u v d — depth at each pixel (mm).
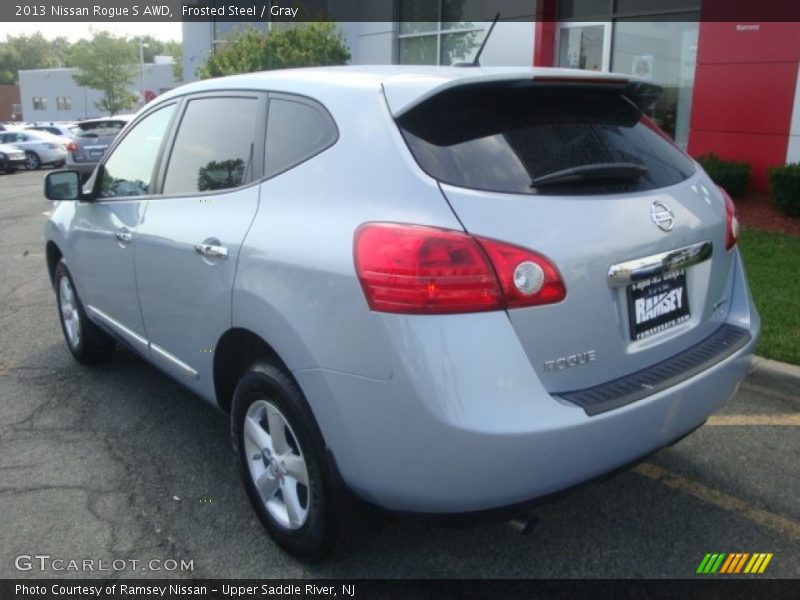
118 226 4062
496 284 2354
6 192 18531
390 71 2994
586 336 2531
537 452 2359
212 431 4242
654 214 2760
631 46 10977
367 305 2418
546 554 3068
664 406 2646
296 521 2943
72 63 51812
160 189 3803
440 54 13625
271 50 12883
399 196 2488
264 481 3084
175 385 4914
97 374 5129
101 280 4391
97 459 3920
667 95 10625
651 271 2697
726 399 3018
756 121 9188
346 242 2527
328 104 2871
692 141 9930
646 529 3227
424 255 2344
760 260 6875
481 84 2672
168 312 3619
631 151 2941
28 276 8258
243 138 3281
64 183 4328
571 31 11719
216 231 3166
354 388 2479
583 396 2510
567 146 2732
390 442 2430
